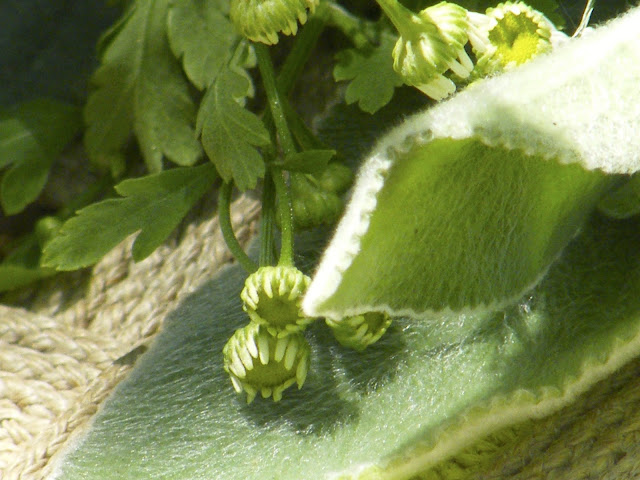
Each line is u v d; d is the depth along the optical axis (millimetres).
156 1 141
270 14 113
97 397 130
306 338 124
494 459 114
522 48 112
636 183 116
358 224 91
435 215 94
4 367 140
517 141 91
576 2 133
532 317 117
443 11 109
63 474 122
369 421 116
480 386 114
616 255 120
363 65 131
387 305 98
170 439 123
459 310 102
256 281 112
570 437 112
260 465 117
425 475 115
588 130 93
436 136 89
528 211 100
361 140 140
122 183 125
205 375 128
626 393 113
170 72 143
